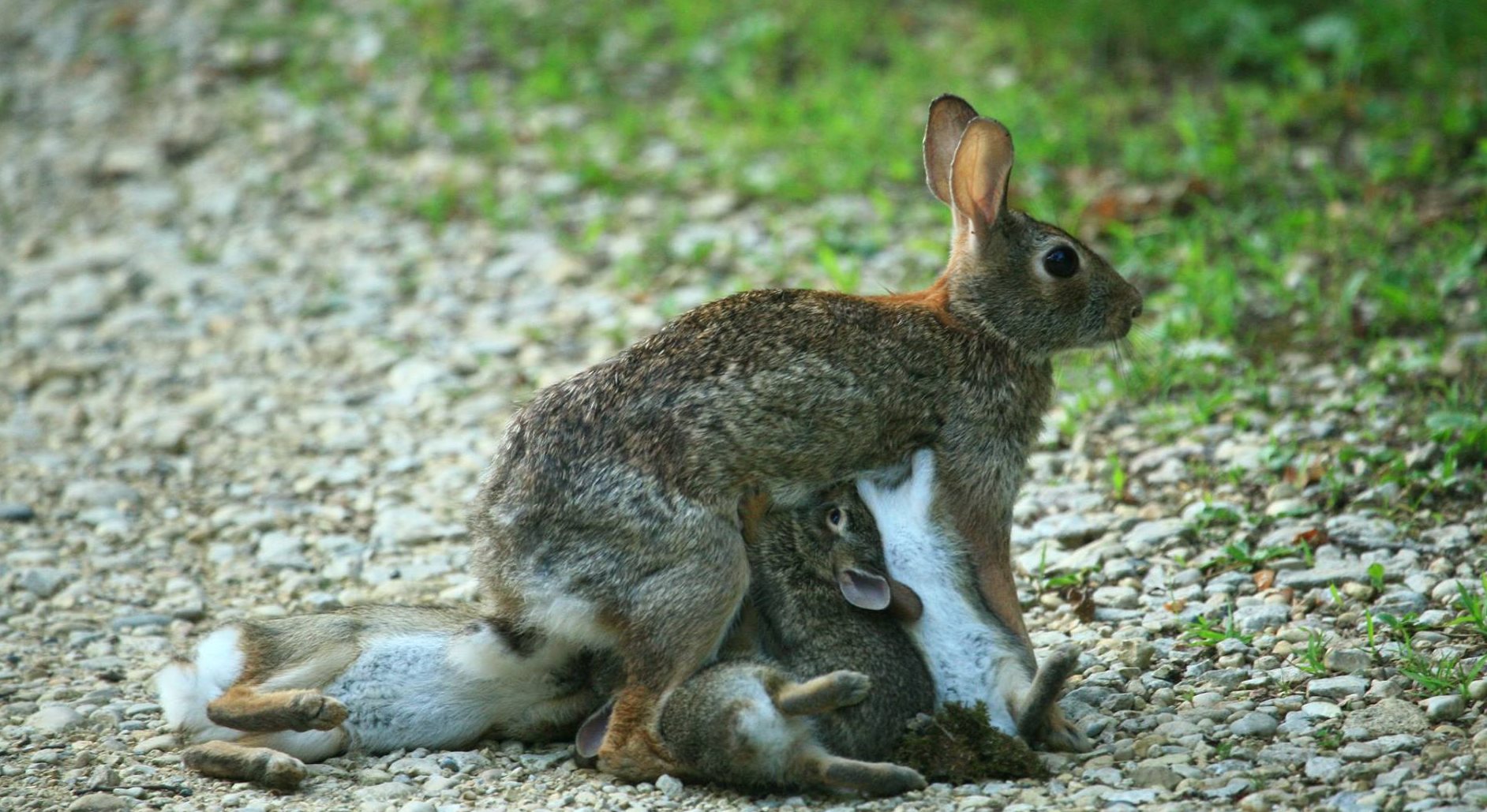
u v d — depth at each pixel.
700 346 8.61
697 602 8.16
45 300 16.66
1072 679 9.08
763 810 7.70
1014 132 17.02
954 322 9.26
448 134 19.12
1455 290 13.54
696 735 7.84
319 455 13.30
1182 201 15.56
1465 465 11.12
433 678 8.52
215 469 13.18
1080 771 8.02
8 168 19.84
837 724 7.92
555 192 17.53
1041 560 10.68
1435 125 16.36
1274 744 8.12
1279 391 12.45
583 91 19.84
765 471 8.49
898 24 20.69
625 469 8.24
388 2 22.73
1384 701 8.45
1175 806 7.52
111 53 22.61
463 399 13.97
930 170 9.96
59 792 8.24
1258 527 10.72
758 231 16.25
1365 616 9.44
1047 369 9.54
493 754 8.66
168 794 8.14
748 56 20.06
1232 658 9.16
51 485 12.98
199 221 18.14
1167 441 12.12
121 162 19.62
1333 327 13.27
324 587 11.12
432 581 11.06
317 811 7.84
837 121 17.77
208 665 8.52
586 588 8.23
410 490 12.54
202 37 22.61
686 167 17.77
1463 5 18.09
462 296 15.87
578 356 14.45
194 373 14.96
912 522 8.83
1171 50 19.08
